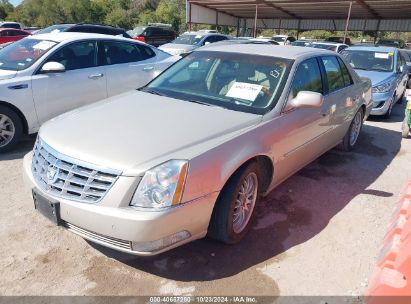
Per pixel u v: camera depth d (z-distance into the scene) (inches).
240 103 137.6
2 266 109.7
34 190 108.7
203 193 103.3
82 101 228.8
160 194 96.1
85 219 98.1
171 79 161.3
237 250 122.0
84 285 104.0
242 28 1471.5
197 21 1187.9
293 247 125.0
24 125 207.0
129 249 97.6
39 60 210.1
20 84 198.1
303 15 1298.0
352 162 209.6
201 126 118.3
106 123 119.0
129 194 95.9
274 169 136.1
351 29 1342.3
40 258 114.3
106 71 239.6
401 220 95.5
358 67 344.8
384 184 180.9
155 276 108.6
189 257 117.6
